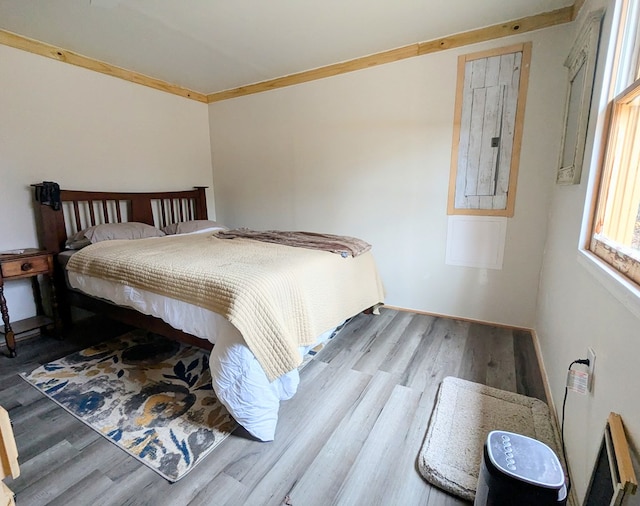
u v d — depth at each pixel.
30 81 2.55
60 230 2.67
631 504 0.70
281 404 1.76
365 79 2.95
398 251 3.06
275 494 1.25
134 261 2.06
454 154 2.69
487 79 2.49
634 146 1.12
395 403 1.76
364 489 1.27
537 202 2.46
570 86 1.97
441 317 2.93
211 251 2.31
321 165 3.34
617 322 1.00
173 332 1.91
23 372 2.08
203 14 2.17
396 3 2.08
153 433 1.55
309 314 1.84
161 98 3.52
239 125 3.82
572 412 1.35
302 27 2.37
